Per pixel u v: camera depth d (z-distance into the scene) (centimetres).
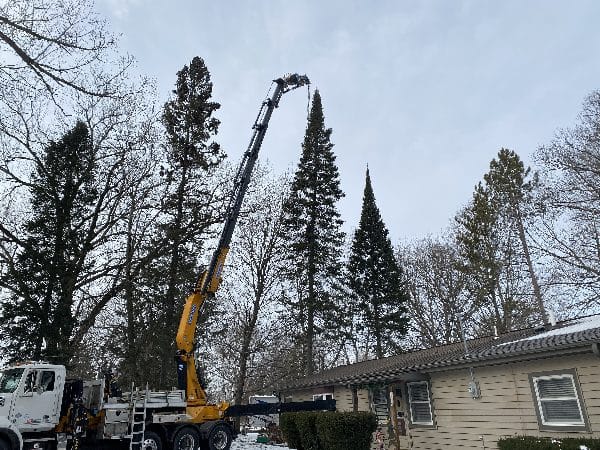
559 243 2262
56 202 2030
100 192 2097
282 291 2870
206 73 2808
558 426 935
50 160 2011
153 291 2105
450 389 1215
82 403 1246
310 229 3189
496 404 1077
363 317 3562
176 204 2231
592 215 2178
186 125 2592
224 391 3475
